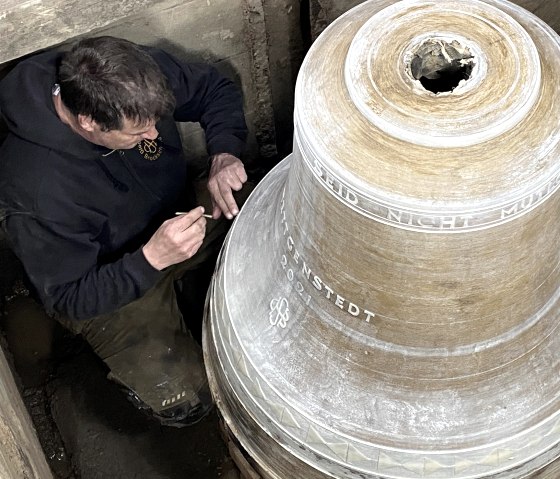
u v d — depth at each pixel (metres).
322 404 1.38
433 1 1.16
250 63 2.30
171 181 2.17
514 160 1.04
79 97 1.69
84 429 2.46
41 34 1.72
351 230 1.14
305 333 1.38
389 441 1.34
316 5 2.13
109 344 2.24
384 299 1.21
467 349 1.28
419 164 1.04
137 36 2.07
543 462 1.42
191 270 2.53
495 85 1.07
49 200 1.85
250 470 1.81
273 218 1.48
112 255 2.12
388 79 1.09
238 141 2.17
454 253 1.10
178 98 2.12
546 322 1.33
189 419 2.35
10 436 1.64
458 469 1.35
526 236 1.12
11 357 2.59
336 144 1.09
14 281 2.69
